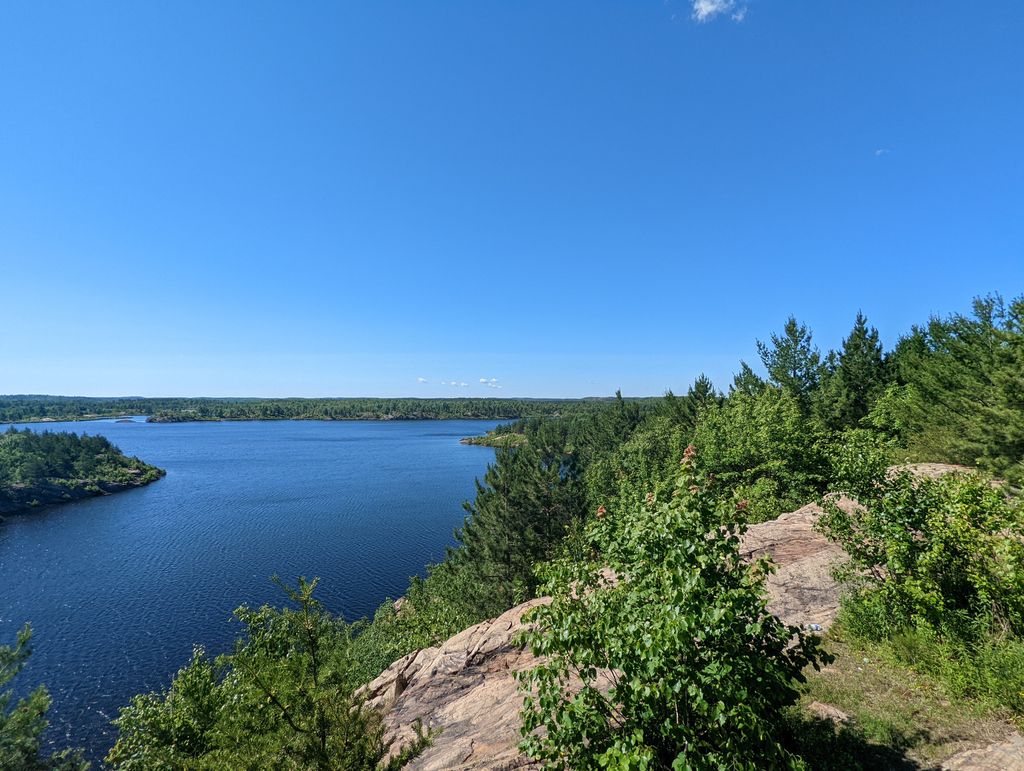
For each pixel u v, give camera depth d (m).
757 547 13.47
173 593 46.69
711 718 4.57
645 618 5.01
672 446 42.66
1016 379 17.34
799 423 24.62
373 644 27.14
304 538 64.56
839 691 7.08
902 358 30.47
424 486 100.06
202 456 149.25
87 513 80.62
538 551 33.47
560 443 74.88
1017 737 5.60
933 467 18.69
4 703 8.39
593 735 5.06
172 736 12.30
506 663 11.69
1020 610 6.78
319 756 6.30
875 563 8.39
